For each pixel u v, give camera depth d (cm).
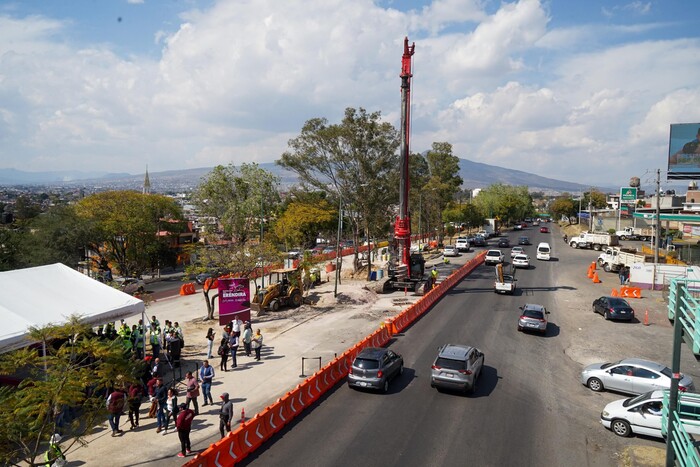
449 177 9506
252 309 3344
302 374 2086
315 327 2917
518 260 5406
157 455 1413
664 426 1246
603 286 4306
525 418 1667
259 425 1484
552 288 4212
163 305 3766
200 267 3266
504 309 3406
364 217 5150
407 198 4097
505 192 12850
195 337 2747
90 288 2180
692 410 1170
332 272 5416
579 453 1431
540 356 2383
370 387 1861
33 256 4272
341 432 1549
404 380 2045
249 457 1386
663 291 3928
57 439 1445
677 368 1110
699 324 995
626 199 9650
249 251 3338
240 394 1875
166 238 6247
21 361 1223
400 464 1346
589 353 2433
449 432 1550
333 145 4844
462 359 1870
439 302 3662
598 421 1661
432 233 9388
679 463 982
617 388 1891
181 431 1393
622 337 2714
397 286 4103
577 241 7456
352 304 3616
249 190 4509
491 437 1519
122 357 1402
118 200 5481
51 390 1152
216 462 1284
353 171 4925
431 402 1802
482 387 1964
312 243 8469
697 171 5328
